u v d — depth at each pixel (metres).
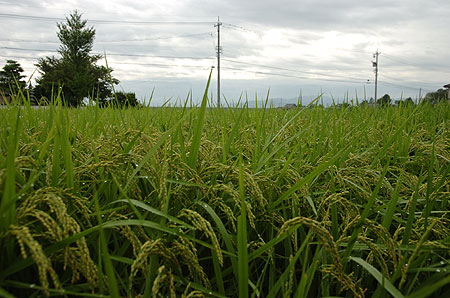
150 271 1.43
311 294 1.76
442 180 2.06
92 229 1.24
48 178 1.60
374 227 1.57
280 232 1.37
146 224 1.38
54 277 1.12
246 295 1.32
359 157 2.66
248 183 1.66
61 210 1.23
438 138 3.87
